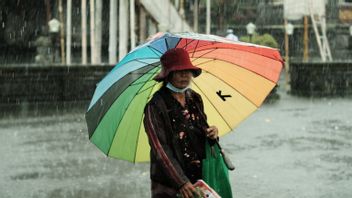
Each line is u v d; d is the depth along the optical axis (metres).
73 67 22.81
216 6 42.56
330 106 21.41
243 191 9.25
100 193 9.23
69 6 26.89
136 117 4.77
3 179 10.20
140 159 4.90
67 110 20.28
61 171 10.86
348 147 13.13
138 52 4.52
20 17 40.22
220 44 4.53
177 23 27.62
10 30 40.03
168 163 4.17
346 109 20.45
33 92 22.23
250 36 32.22
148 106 4.35
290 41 42.97
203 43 4.52
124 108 4.70
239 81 4.80
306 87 26.19
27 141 14.13
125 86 4.62
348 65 26.28
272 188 9.43
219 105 4.88
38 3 40.16
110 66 23.50
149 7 26.92
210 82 4.83
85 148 13.27
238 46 4.50
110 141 4.77
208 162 4.44
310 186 9.55
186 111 4.42
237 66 4.74
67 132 15.55
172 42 4.53
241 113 4.86
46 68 22.34
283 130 15.73
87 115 4.64
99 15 27.22
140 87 4.73
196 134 4.42
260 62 4.74
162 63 4.38
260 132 15.43
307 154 12.33
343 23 46.00
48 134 15.20
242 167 11.08
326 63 26.00
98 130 4.67
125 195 9.10
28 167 11.23
